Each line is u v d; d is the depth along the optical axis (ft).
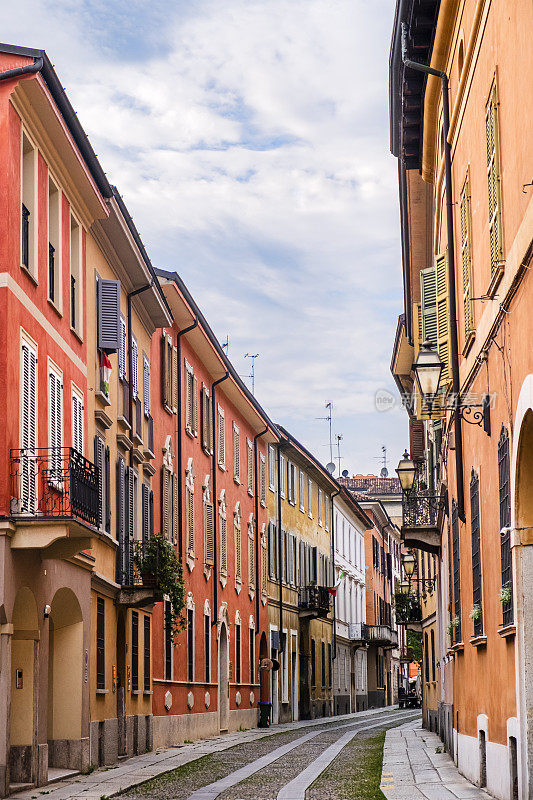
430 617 145.79
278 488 195.62
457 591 76.95
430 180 87.30
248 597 168.86
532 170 42.47
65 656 80.18
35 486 68.28
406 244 104.53
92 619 85.15
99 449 88.28
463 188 64.75
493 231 52.42
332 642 242.78
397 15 70.54
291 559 204.85
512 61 46.73
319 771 84.38
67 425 78.64
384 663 338.95
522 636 47.75
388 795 62.13
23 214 70.03
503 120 49.55
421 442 152.76
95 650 85.61
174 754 102.32
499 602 54.70
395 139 89.76
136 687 101.40
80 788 68.59
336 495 255.91
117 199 88.28
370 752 104.83
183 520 127.44
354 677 276.00
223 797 65.26
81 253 84.84
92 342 88.33
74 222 83.97
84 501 70.79
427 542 113.80
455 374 66.54
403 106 81.46
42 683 70.69
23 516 64.69
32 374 69.41
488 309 55.77
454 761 81.51
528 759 46.93
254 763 93.35
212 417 148.05
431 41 71.61
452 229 68.90
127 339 101.71
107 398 91.30
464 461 69.87
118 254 97.04
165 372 120.37
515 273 45.91
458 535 75.36
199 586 135.95
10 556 64.28
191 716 128.57
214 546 144.77
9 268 65.21
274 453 195.93
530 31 42.34
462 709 73.92
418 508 114.52
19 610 69.51
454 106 67.62
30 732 69.36
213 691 142.51
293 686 202.28
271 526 189.88
